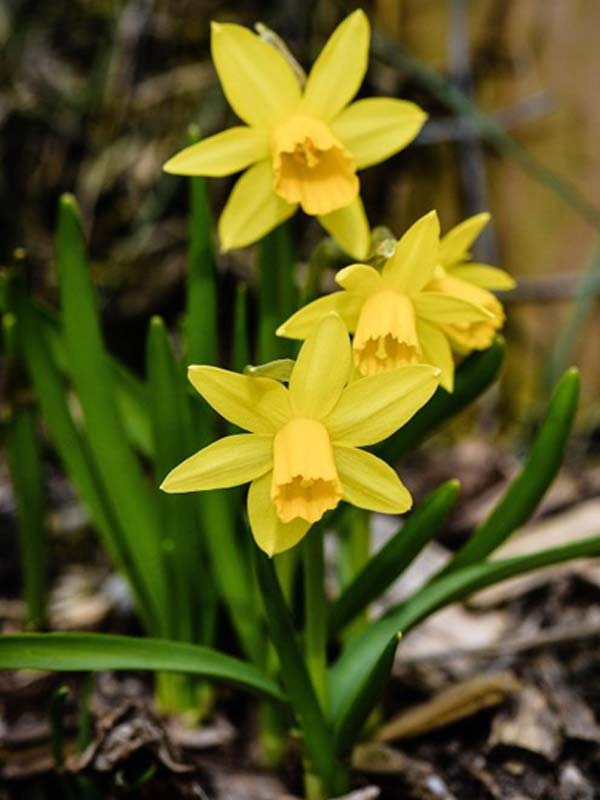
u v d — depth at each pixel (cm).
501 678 58
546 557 52
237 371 55
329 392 48
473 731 58
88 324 55
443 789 56
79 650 50
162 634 57
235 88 51
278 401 48
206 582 56
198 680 58
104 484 56
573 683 59
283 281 55
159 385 54
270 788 57
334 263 54
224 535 55
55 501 70
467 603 63
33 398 58
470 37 71
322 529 51
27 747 57
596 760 56
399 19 72
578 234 72
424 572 65
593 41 70
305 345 47
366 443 49
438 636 62
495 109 72
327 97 52
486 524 54
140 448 60
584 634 60
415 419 54
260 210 53
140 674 60
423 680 60
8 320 56
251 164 52
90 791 55
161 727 55
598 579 62
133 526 56
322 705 53
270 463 49
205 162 52
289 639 51
